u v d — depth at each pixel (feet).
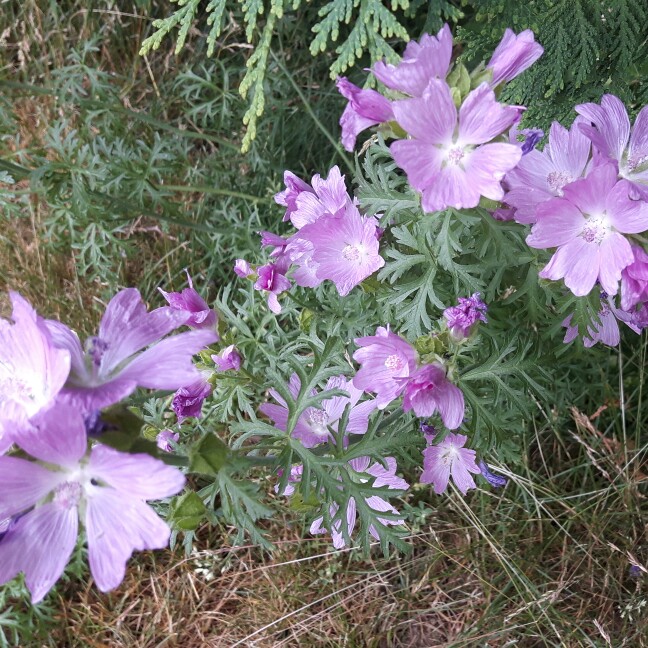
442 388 1.15
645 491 1.83
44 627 1.73
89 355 0.87
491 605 1.71
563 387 1.83
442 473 1.42
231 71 2.08
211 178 2.15
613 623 1.70
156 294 2.13
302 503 1.24
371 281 1.29
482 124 0.99
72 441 0.79
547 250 1.25
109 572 0.82
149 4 2.16
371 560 1.75
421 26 2.14
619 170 1.16
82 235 1.96
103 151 2.02
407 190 1.35
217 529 1.86
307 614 1.76
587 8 1.48
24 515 0.83
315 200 1.29
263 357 1.61
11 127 1.98
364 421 1.36
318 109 2.18
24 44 2.14
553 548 1.80
